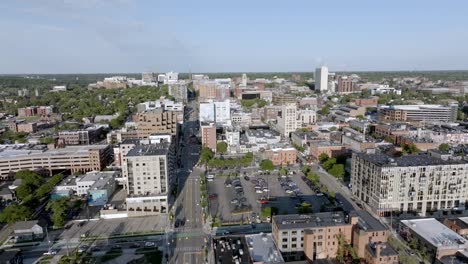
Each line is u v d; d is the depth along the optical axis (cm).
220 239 18188
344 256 17975
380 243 17450
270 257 16338
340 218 19175
